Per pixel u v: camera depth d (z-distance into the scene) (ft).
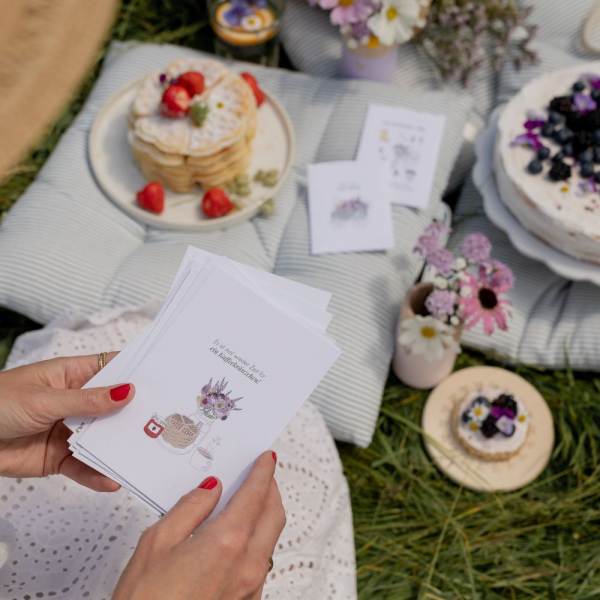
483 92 6.57
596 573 5.13
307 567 3.87
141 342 2.72
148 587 2.22
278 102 6.13
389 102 6.16
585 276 5.17
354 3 5.77
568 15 6.41
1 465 3.00
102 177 5.74
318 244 5.56
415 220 5.77
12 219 5.50
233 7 6.49
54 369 2.92
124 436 2.65
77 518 3.49
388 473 5.51
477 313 4.59
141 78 6.19
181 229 5.62
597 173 5.10
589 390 5.66
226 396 2.67
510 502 5.32
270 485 2.62
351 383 5.07
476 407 5.27
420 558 5.20
